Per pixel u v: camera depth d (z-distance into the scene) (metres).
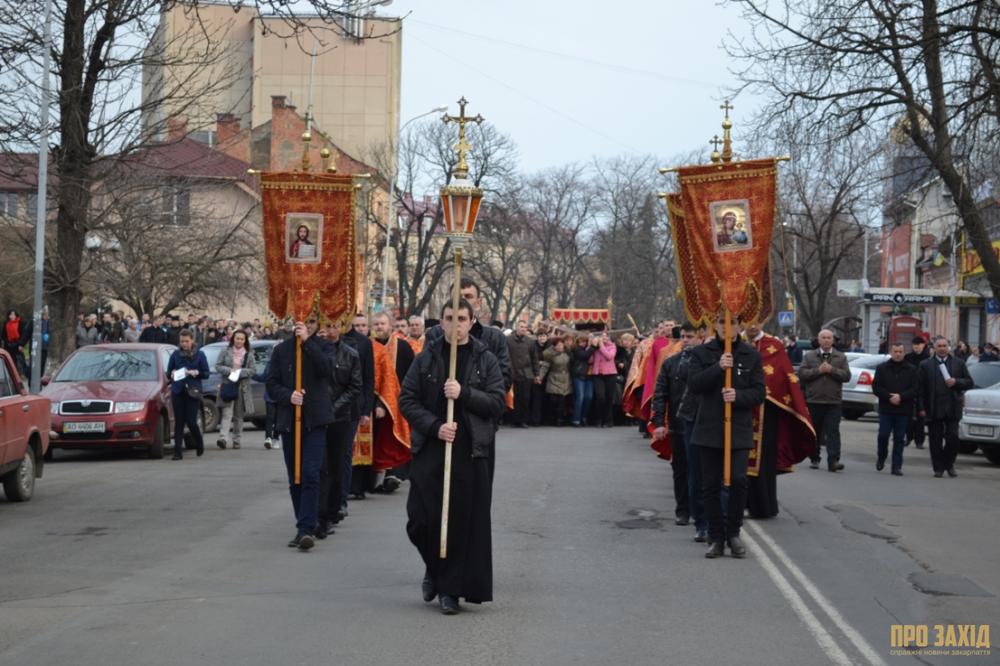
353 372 10.97
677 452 11.95
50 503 13.13
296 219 11.07
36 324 20.80
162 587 8.64
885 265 69.44
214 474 15.97
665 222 72.75
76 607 7.98
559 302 75.69
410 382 8.03
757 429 12.34
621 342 28.22
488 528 7.94
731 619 7.79
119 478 15.49
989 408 20.62
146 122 20.27
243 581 8.87
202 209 33.28
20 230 26.02
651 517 12.40
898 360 17.88
